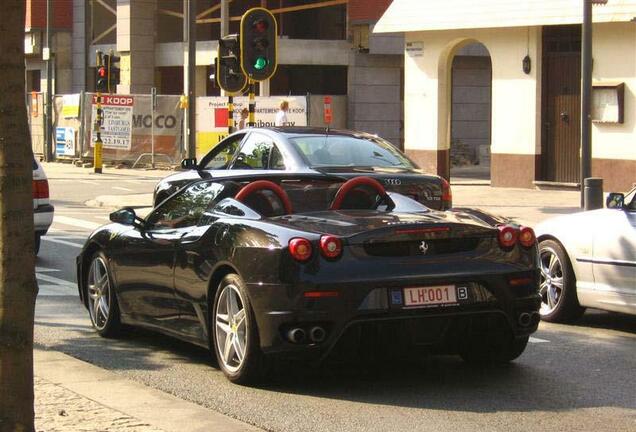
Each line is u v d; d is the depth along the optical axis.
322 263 7.18
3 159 4.44
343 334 7.21
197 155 35.72
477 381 7.89
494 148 26.25
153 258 8.73
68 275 13.58
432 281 7.33
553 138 25.14
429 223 7.47
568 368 8.36
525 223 18.59
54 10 47.59
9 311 4.50
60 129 38.91
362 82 40.03
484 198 23.45
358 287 7.16
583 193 17.89
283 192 8.53
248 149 13.02
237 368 7.65
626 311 9.64
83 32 47.53
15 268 4.48
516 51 25.52
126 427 6.31
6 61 4.40
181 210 8.86
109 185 29.34
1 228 4.47
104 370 8.10
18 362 4.53
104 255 9.59
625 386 7.75
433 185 11.82
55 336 9.80
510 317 7.64
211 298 7.95
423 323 7.35
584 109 17.83
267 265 7.27
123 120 36.53
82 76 47.72
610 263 9.70
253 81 20.14
